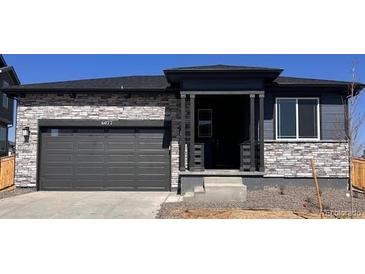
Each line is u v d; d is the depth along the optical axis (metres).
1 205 11.06
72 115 14.73
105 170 14.63
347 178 13.69
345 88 13.92
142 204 11.11
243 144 13.52
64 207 10.71
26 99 14.80
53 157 14.70
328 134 14.15
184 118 13.43
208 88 13.38
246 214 9.42
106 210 10.24
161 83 15.77
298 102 14.25
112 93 14.70
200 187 12.43
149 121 14.64
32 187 14.57
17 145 14.70
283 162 13.78
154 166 14.63
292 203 10.75
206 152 15.73
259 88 13.30
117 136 14.73
